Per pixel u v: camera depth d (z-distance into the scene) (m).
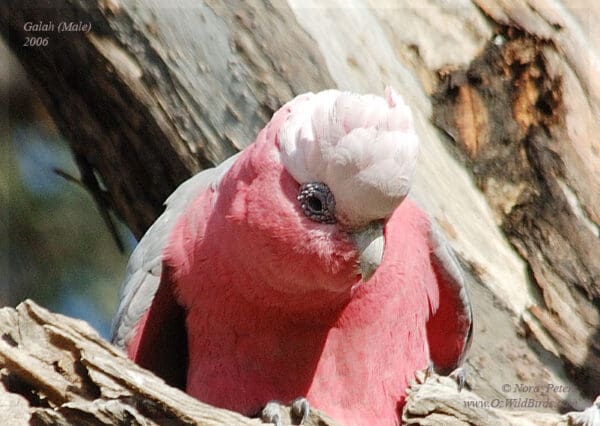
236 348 9.16
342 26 10.57
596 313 10.22
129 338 9.50
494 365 10.26
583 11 10.55
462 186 10.42
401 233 9.25
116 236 11.55
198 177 9.88
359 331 9.10
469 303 9.88
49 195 13.79
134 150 10.84
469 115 10.52
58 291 13.70
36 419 7.66
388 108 8.16
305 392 9.14
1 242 13.55
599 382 10.13
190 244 9.22
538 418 8.59
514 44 10.52
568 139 10.40
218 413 7.81
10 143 13.67
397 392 9.30
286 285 8.66
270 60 10.42
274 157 8.45
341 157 8.08
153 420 7.72
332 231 8.32
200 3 10.45
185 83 10.46
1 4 10.66
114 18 10.45
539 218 10.35
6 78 13.50
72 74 10.74
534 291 10.30
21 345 7.75
